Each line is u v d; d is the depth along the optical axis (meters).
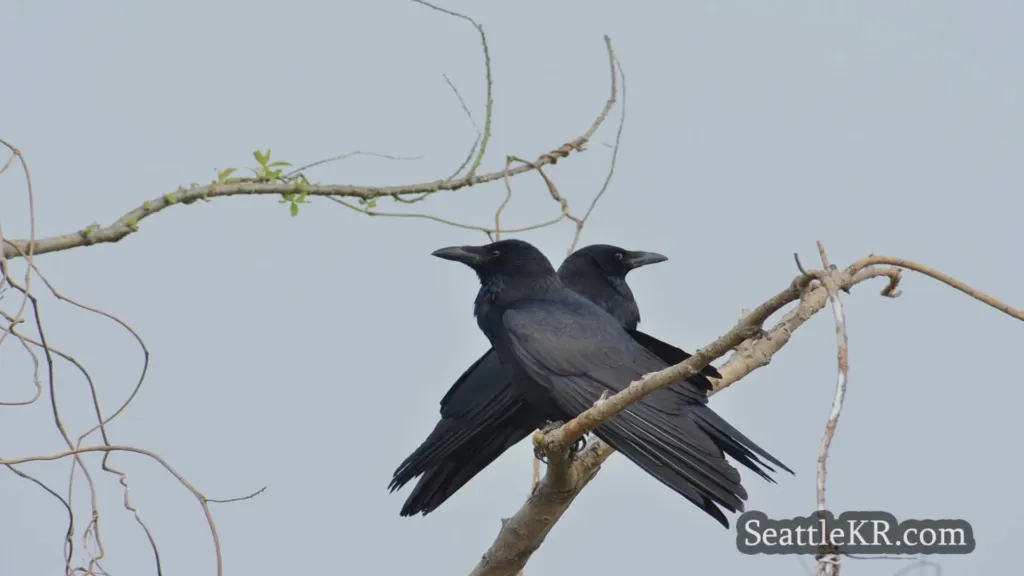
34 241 9.90
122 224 10.27
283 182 10.98
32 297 9.34
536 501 10.91
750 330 8.30
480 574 11.21
